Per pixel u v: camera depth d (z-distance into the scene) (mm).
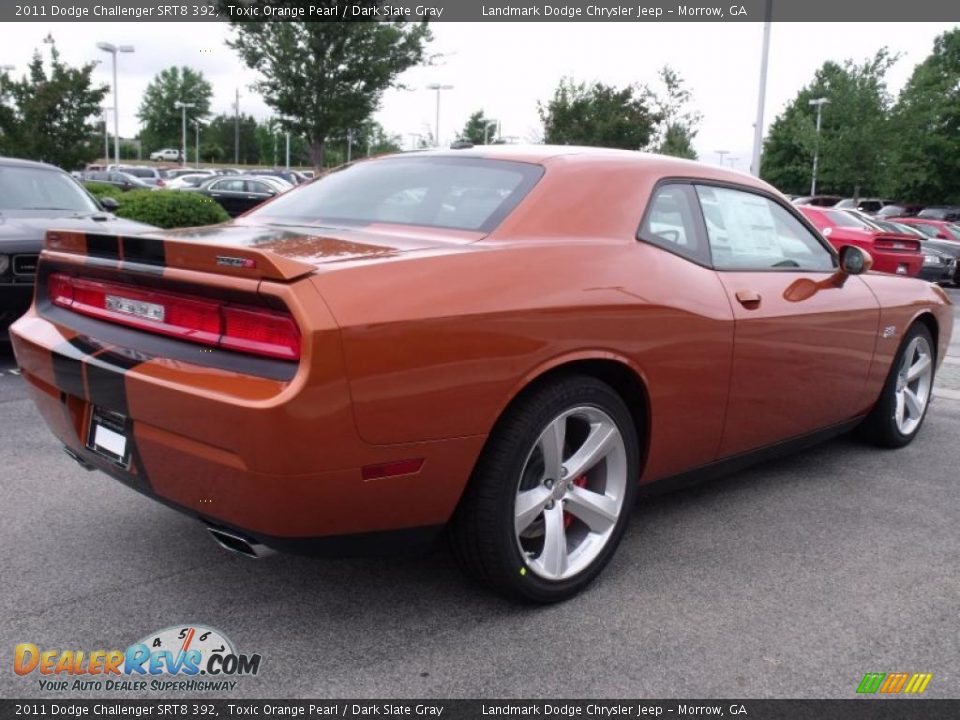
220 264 2301
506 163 3217
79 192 7609
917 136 34000
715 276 3307
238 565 3088
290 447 2191
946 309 4969
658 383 3027
